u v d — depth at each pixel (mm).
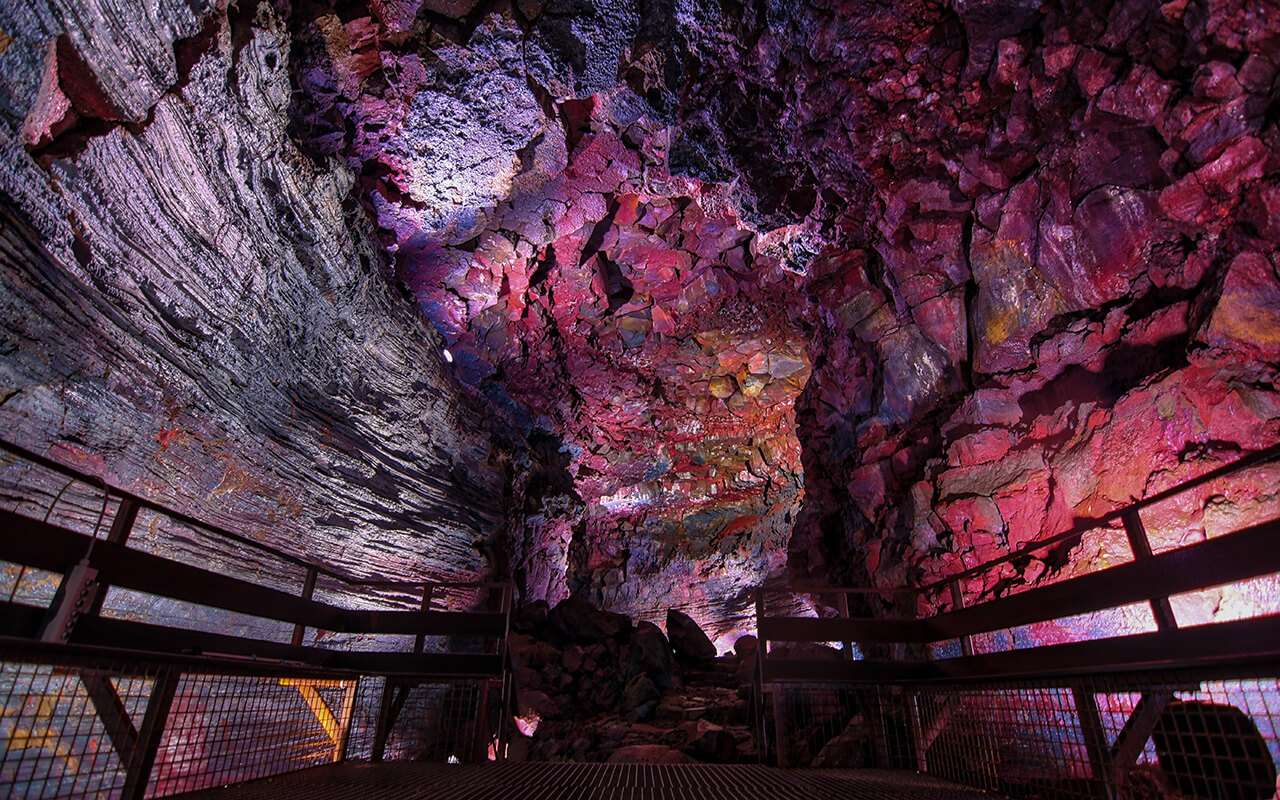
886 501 8398
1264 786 2521
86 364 4961
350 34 6516
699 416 16156
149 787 3682
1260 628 2496
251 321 6730
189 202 5562
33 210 4336
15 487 4574
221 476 6711
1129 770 3139
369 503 9367
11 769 3254
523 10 6523
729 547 22328
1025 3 5797
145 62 4656
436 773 4418
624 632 13211
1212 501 4914
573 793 3746
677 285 11406
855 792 3854
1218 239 5359
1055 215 6504
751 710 8172
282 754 4477
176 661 3324
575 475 17828
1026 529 6391
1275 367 4816
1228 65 4984
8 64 3807
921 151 7238
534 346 12625
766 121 7426
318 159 7199
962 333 7738
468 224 9180
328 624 5383
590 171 8562
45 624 2945
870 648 8289
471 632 5676
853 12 6246
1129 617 5145
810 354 11586
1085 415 6156
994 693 4297
